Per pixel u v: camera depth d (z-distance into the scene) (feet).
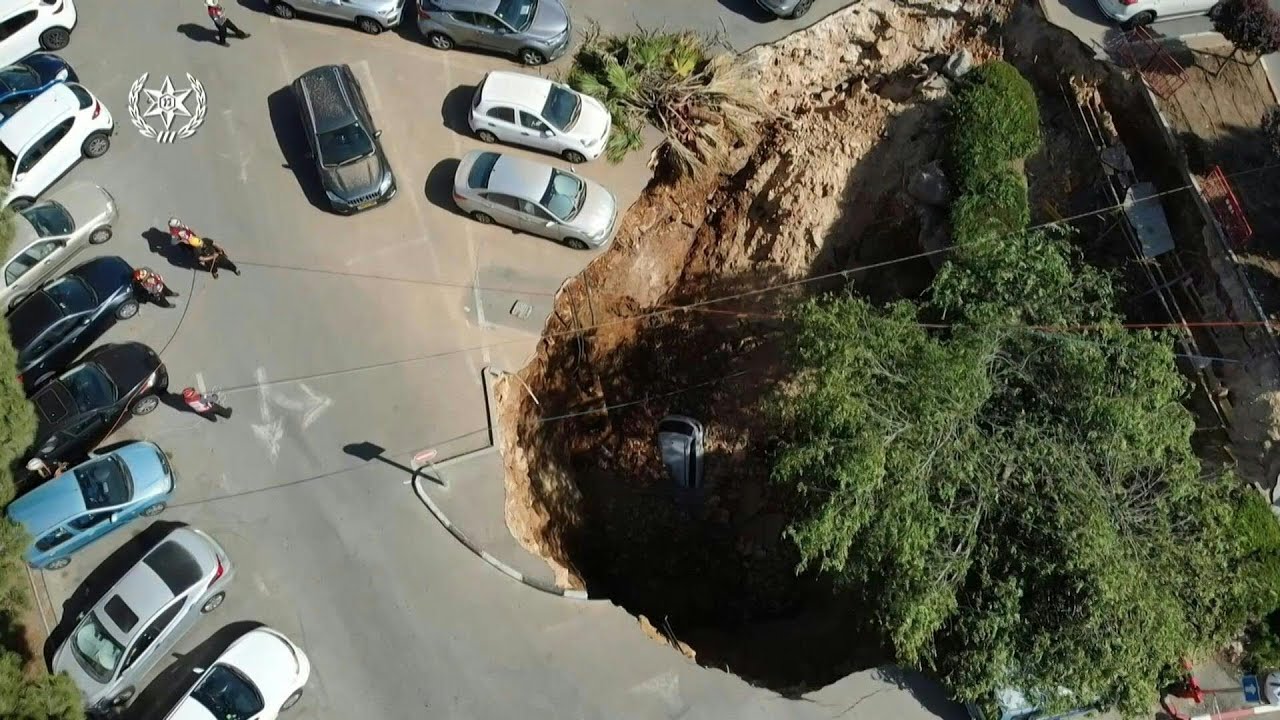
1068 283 70.49
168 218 82.79
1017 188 83.20
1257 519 72.54
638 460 94.02
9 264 76.74
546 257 83.56
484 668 70.95
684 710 70.49
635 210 88.94
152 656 68.85
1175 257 83.82
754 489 92.58
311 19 89.81
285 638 69.26
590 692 70.59
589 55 87.20
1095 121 87.61
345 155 80.18
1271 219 81.15
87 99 82.43
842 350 66.80
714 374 94.07
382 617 72.13
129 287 77.97
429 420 77.41
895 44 92.02
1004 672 63.72
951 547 66.23
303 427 77.05
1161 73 85.25
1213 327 81.00
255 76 88.07
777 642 83.87
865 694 71.41
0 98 82.58
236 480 75.61
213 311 80.12
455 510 74.90
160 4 90.74
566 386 90.48
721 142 89.40
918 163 89.56
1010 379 69.67
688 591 88.94
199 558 69.51
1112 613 60.85
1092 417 65.77
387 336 79.82
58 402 73.10
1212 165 82.74
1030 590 64.54
